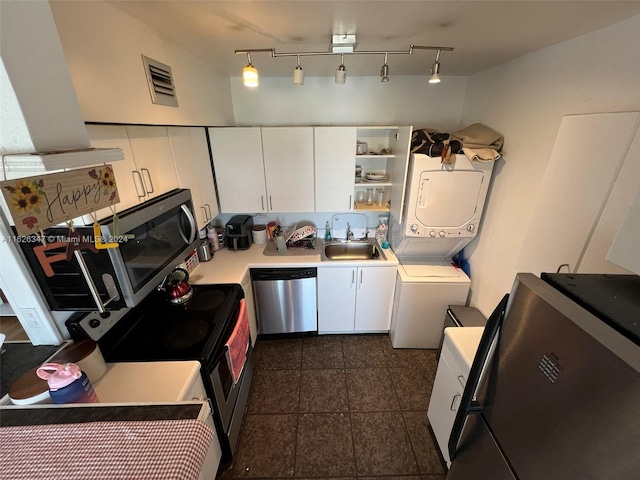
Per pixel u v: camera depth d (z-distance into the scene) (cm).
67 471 68
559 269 123
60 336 115
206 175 212
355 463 164
